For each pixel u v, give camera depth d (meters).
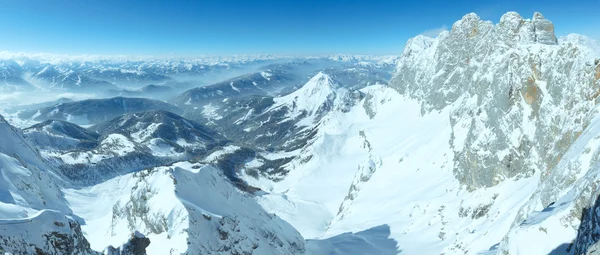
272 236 83.88
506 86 96.38
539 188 62.47
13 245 30.70
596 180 35.38
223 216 71.75
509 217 67.69
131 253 40.12
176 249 57.88
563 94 79.88
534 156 83.50
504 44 136.38
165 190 68.06
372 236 102.06
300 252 89.25
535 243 38.06
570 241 34.75
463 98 152.00
